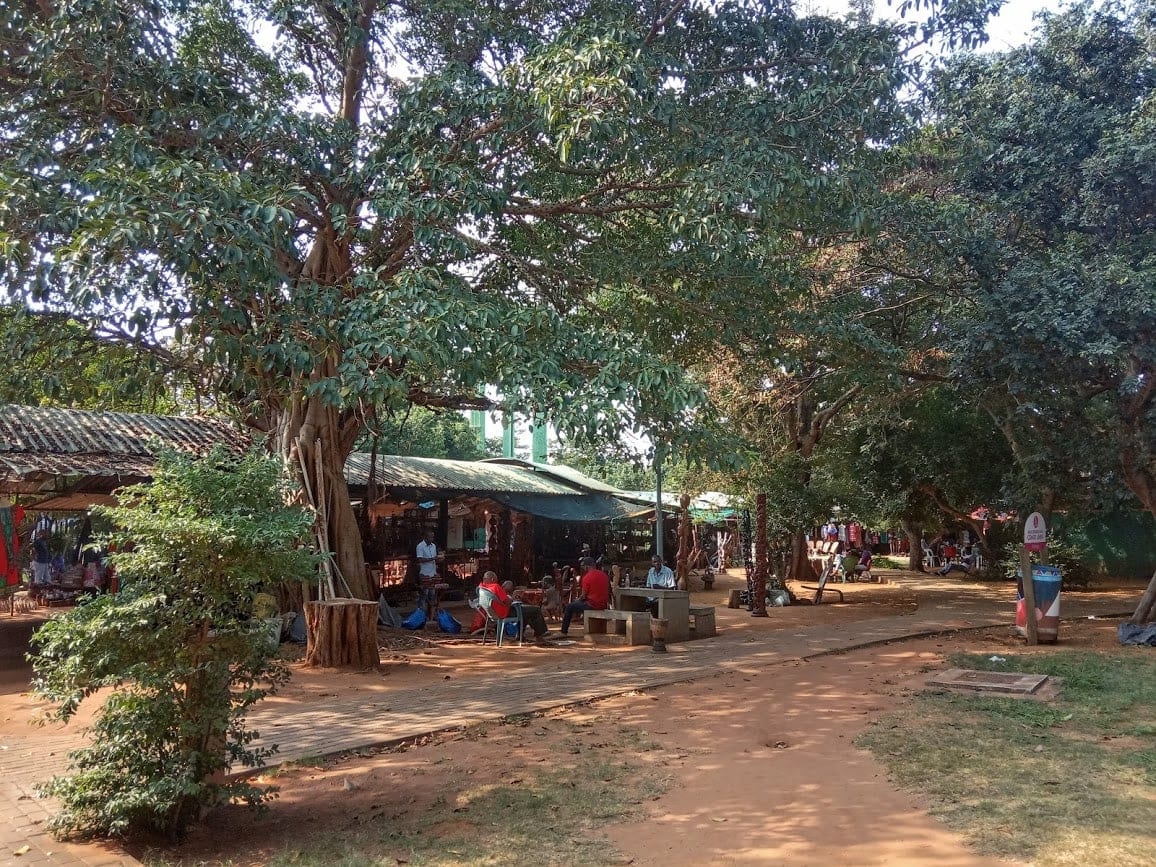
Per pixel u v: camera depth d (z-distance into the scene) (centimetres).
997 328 1189
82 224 777
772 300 1287
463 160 1073
